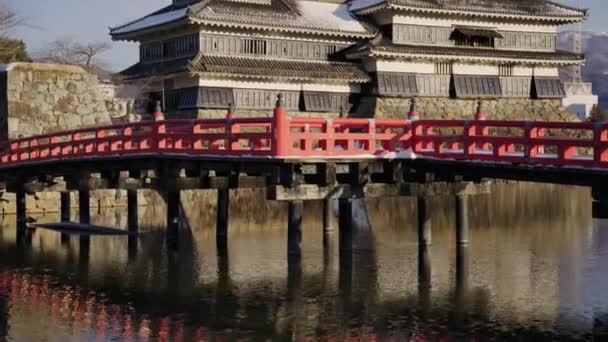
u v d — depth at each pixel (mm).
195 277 28281
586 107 114438
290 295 25344
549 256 32562
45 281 27859
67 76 52438
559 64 72625
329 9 67500
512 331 21156
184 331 21469
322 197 28016
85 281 27797
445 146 29406
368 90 65938
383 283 26984
